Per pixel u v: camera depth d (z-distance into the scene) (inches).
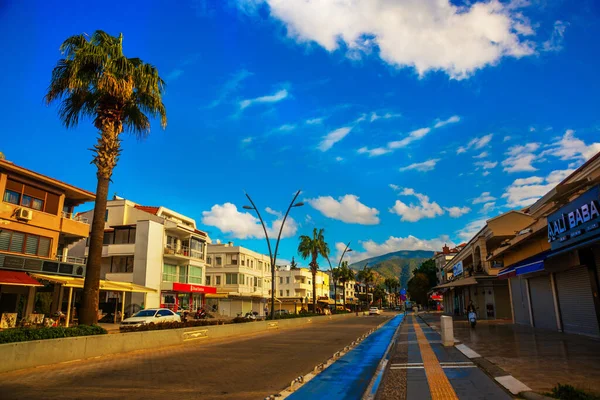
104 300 1648.6
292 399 294.4
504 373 333.7
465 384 311.9
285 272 3560.5
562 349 474.9
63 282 1003.9
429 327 1153.4
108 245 1684.3
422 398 274.4
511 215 1206.3
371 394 300.8
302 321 1498.5
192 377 386.0
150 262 1649.9
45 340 453.4
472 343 593.3
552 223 600.1
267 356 558.3
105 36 697.6
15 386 339.0
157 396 303.4
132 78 692.7
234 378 381.4
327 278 4446.4
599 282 568.7
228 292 2245.3
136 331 654.5
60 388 331.6
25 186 1064.8
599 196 457.4
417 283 4013.3
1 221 989.8
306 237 2306.8
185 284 1807.3
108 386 340.8
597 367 346.0
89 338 521.0
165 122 757.3
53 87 666.2
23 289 1049.5
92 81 681.6
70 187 1171.3
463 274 1798.7
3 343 418.0
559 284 730.2
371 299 5679.1
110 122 676.7
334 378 378.6
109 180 673.0
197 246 1973.4
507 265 1023.0
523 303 957.2
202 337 802.8
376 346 688.4
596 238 479.2
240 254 2475.4
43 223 1096.8
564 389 246.4
